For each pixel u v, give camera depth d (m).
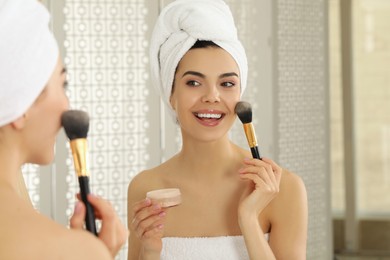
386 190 4.73
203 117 1.49
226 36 1.48
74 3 2.94
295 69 3.38
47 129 0.94
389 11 4.65
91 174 2.99
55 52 0.91
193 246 1.51
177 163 1.61
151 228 1.42
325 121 3.54
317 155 3.51
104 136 3.01
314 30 3.47
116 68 3.03
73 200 2.95
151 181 1.63
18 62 0.86
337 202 4.78
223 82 1.49
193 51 1.48
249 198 1.42
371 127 4.71
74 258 0.83
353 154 4.67
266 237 1.55
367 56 4.68
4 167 0.91
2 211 0.86
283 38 3.32
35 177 2.87
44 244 0.82
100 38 3.00
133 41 3.05
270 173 1.43
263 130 3.26
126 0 3.03
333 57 4.71
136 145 3.07
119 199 3.05
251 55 3.23
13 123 0.90
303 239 1.53
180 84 1.50
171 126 3.10
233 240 1.52
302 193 1.55
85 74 2.98
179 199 1.43
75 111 0.98
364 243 4.75
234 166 1.58
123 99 3.04
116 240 0.96
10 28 0.86
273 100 3.27
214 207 1.55
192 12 1.49
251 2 3.22
